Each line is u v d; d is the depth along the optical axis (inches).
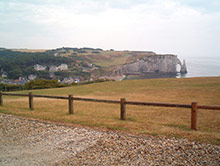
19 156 218.4
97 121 356.8
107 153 217.5
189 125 330.3
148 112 472.7
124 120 365.1
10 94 537.6
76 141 259.4
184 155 204.8
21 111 467.8
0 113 452.1
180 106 304.5
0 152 231.0
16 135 291.3
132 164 190.1
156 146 230.1
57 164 196.9
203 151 212.4
